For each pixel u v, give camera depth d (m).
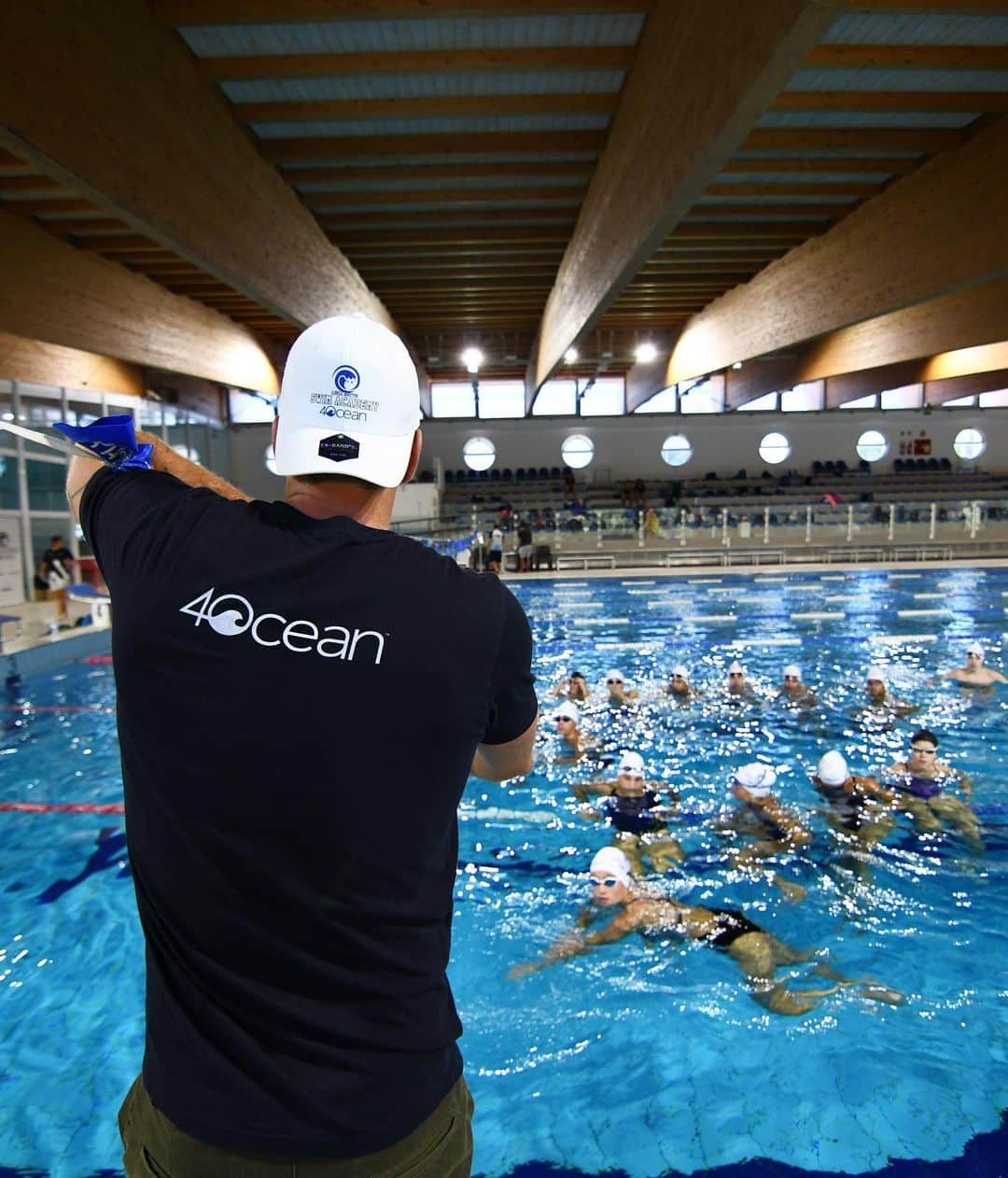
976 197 6.31
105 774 4.62
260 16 4.75
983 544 15.98
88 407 12.55
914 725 5.28
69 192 6.64
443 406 21.81
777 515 16.00
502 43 5.24
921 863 3.33
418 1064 0.76
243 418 19.91
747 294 10.42
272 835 0.72
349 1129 0.70
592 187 7.21
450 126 6.34
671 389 21.83
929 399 20.52
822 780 4.11
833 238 8.24
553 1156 1.88
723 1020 2.35
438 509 17.64
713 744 4.94
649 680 6.63
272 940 0.72
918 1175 1.79
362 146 6.54
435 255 9.24
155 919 0.77
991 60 5.18
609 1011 2.41
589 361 14.75
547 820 3.83
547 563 15.38
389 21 4.87
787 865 3.33
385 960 0.75
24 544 10.95
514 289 10.80
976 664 6.61
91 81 4.29
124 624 0.77
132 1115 0.81
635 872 3.29
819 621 9.39
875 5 4.48
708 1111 2.00
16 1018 2.44
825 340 14.34
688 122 4.67
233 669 0.73
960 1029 2.29
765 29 3.67
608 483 21.52
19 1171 1.88
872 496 20.28
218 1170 0.70
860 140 6.43
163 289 9.98
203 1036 0.73
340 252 8.90
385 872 0.75
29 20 3.86
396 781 0.74
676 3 4.68
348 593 0.76
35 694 6.52
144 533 0.80
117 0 4.50
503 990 2.52
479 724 0.79
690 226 8.51
